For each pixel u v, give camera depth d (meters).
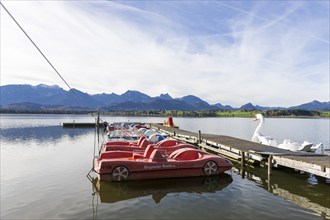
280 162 11.23
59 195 9.12
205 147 18.02
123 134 24.20
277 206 7.96
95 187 9.99
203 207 7.86
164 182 10.40
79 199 8.67
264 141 18.17
